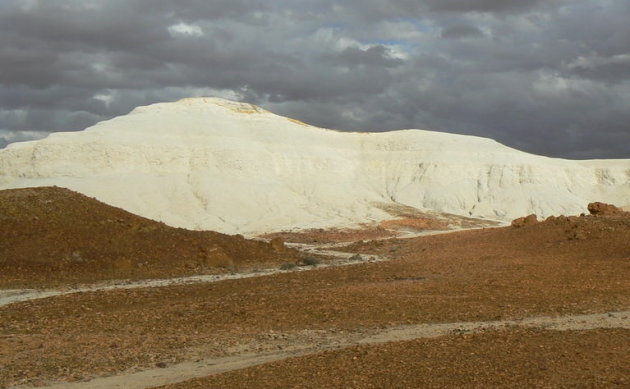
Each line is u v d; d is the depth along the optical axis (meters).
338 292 26.77
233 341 19.61
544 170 136.25
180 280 36.06
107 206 46.16
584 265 32.25
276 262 45.56
